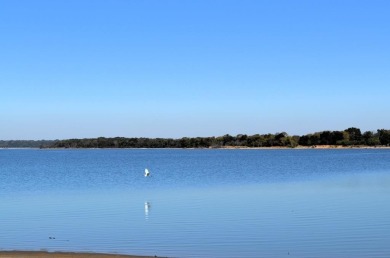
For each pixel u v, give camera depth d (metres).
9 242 23.53
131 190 52.75
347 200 40.34
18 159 176.50
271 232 25.47
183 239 23.83
